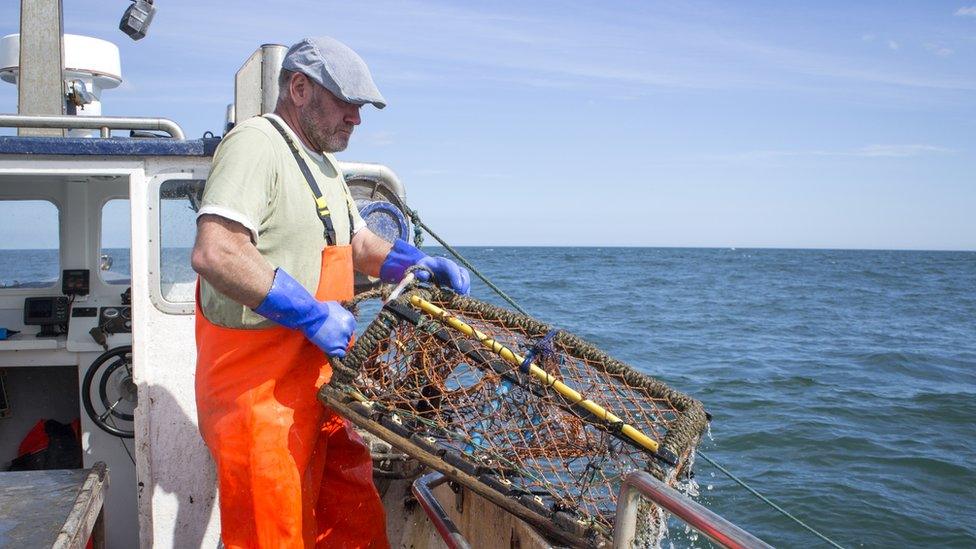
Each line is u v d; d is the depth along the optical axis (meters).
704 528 1.91
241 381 2.70
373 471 3.85
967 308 34.38
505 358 2.72
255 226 2.59
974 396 14.84
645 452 2.58
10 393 5.61
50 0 4.54
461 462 2.68
